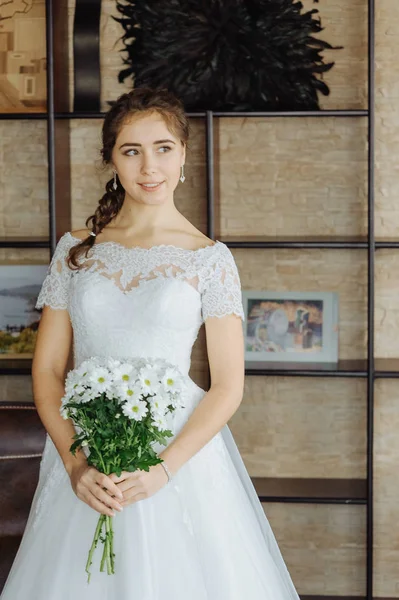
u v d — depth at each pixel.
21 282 3.67
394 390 3.72
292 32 3.56
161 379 2.06
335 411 3.75
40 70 3.67
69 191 3.70
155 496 2.24
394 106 3.63
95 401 2.04
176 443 2.21
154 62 3.59
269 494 3.48
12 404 3.00
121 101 2.31
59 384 2.37
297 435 3.77
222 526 2.30
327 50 3.61
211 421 2.27
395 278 3.68
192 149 3.69
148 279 2.31
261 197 3.70
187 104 3.58
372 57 3.25
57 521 2.29
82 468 2.15
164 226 2.41
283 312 3.65
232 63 3.56
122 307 2.29
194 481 2.31
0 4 3.66
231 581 2.26
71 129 3.71
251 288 3.73
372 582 3.52
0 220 3.77
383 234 3.67
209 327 2.36
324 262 3.70
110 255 2.35
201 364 3.73
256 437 3.78
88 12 3.61
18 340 3.65
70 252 2.39
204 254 2.38
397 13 3.60
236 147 3.69
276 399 3.76
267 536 2.57
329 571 3.77
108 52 3.66
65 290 2.41
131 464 2.08
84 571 2.19
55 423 2.28
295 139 3.68
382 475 3.73
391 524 3.74
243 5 3.56
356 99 3.63
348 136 3.66
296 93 3.57
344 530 3.76
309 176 3.69
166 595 2.16
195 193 3.72
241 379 2.36
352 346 3.72
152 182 2.31
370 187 3.30
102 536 2.19
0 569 2.76
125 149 2.30
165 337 2.30
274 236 3.70
